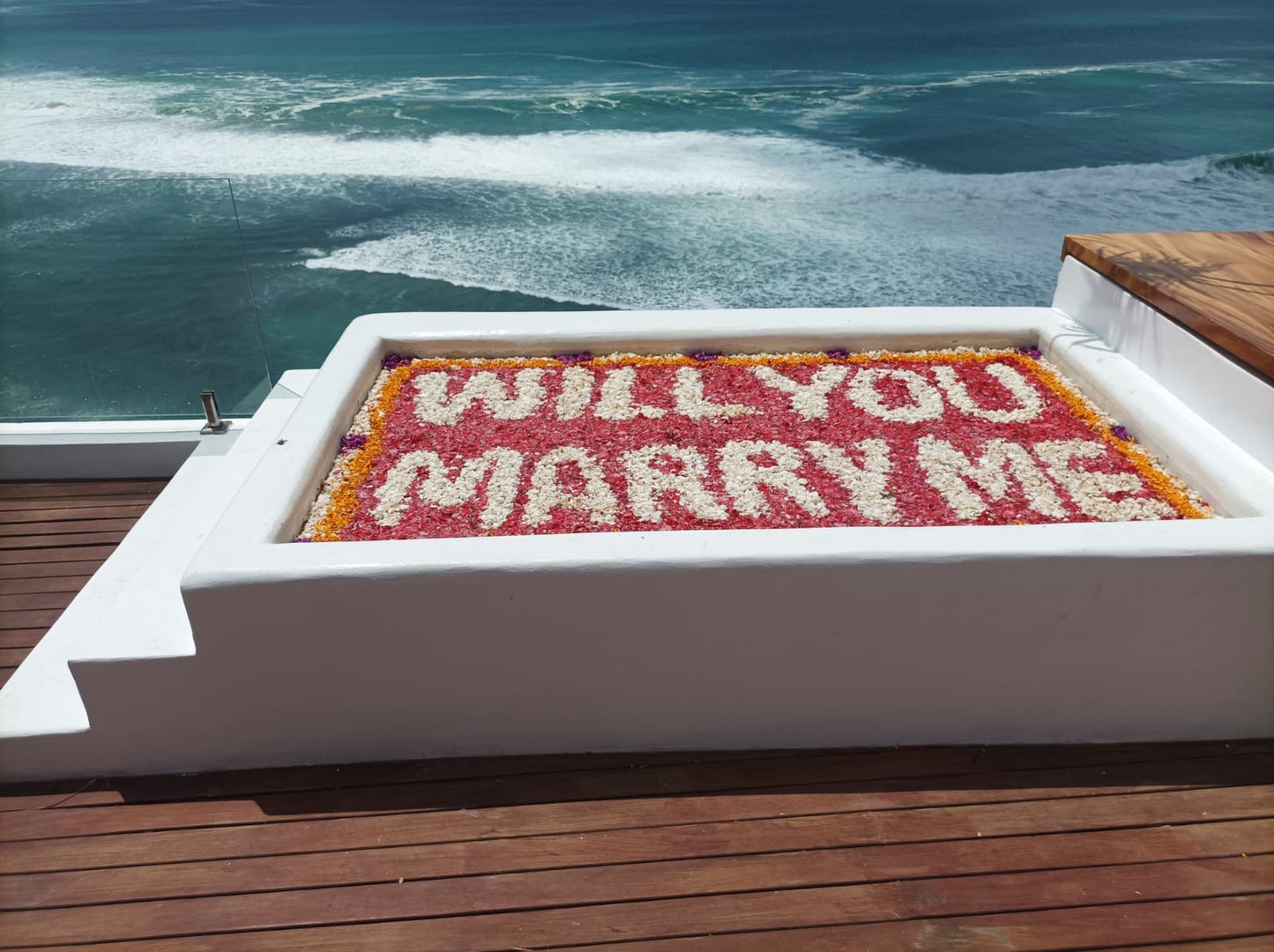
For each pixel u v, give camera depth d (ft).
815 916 8.29
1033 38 130.62
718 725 10.05
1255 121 88.94
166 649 9.44
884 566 9.17
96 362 15.44
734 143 81.66
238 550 9.37
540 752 10.11
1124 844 8.97
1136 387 13.05
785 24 141.59
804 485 11.82
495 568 9.07
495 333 15.37
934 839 9.04
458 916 8.32
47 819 9.37
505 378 14.78
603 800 9.51
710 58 117.29
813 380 14.61
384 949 8.03
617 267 57.47
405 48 123.54
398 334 15.38
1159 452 12.16
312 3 169.99
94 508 14.98
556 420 13.56
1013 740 10.21
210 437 15.66
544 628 9.41
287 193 69.05
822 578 9.21
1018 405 13.76
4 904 8.46
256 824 9.28
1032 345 15.48
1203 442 11.58
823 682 9.84
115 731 9.72
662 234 62.28
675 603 9.31
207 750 9.89
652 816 9.32
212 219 14.53
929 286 55.83
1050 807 9.39
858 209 67.26
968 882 8.59
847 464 12.33
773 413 13.71
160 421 16.03
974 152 80.02
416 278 55.72
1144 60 116.06
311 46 125.49
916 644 9.64
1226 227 65.00
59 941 8.13
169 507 13.91
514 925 8.23
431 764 10.00
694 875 8.68
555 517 11.19
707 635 9.51
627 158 77.36
